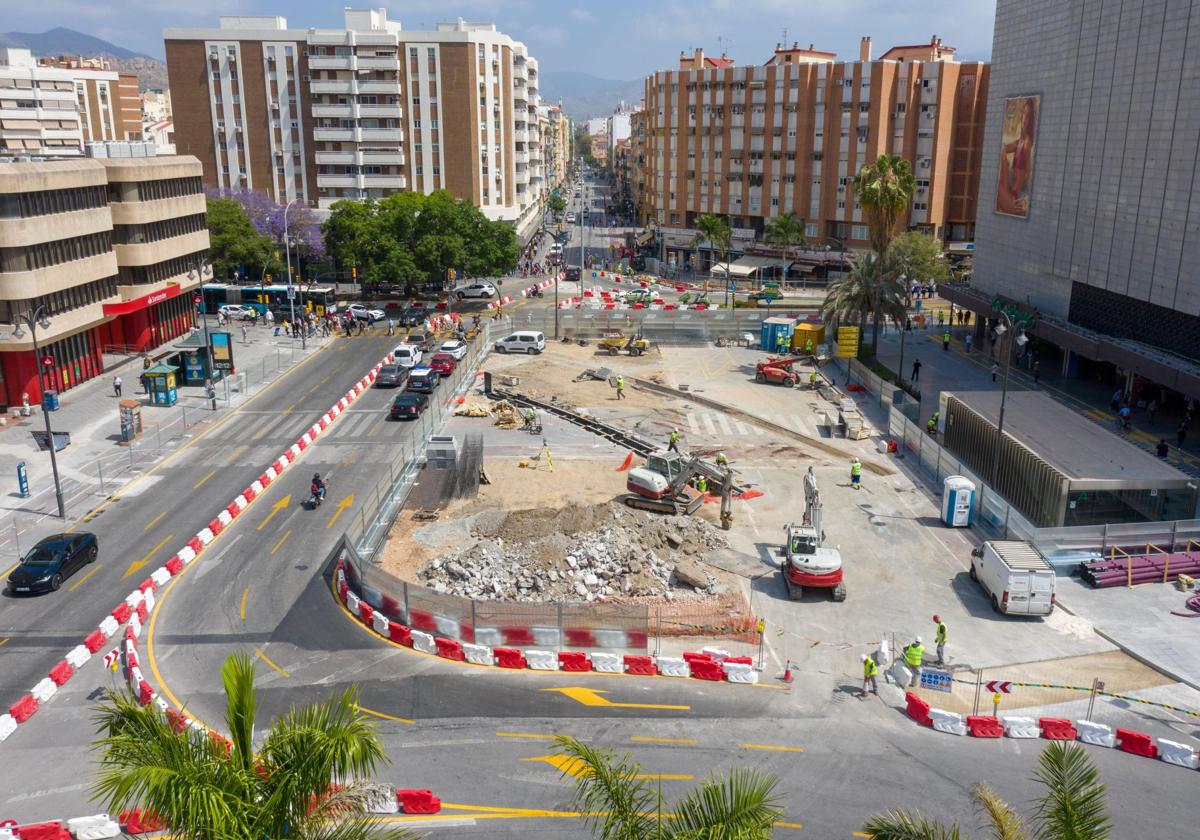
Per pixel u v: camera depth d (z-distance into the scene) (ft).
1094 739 92.17
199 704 98.22
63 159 234.99
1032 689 102.27
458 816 79.20
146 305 251.19
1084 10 222.69
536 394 225.76
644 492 151.12
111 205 246.88
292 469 175.22
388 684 102.53
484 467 173.99
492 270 339.16
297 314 311.68
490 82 410.72
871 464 179.22
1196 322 189.16
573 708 97.91
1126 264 209.36
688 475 152.46
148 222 254.06
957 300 294.05
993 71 272.92
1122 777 85.87
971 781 85.10
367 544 134.00
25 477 160.04
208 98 409.49
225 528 147.33
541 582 120.98
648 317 306.35
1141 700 96.07
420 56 398.83
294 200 401.70
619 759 87.45
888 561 136.05
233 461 179.73
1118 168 211.00
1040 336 240.73
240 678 47.91
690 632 114.21
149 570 132.46
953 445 181.06
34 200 204.64
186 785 44.29
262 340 286.25
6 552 138.00
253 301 327.88
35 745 91.86
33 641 113.29
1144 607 121.08
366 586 119.03
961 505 147.23
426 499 154.92
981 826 77.71
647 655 108.88
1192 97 184.75
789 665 105.81
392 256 318.86
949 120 382.42
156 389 215.72
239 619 117.91
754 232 429.38
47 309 210.59
